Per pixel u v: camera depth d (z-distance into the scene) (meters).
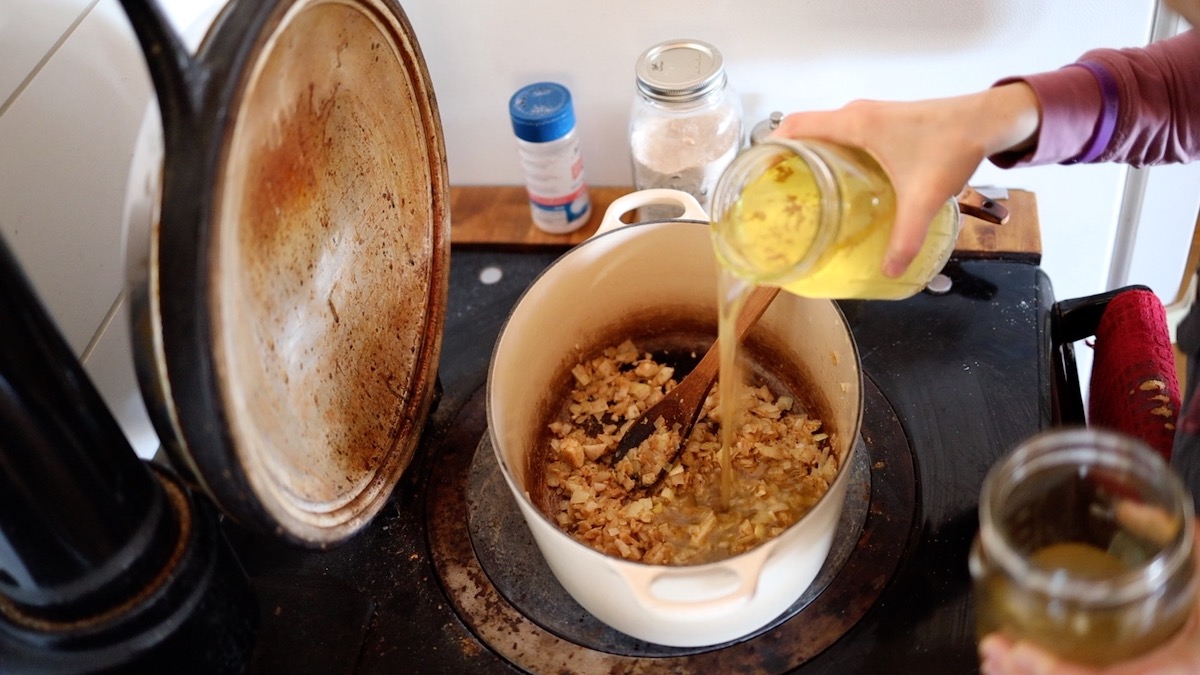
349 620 0.67
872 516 0.69
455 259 0.91
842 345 0.66
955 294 0.82
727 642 0.64
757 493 0.73
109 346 0.69
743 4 0.82
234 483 0.47
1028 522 0.48
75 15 0.64
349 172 0.62
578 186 0.88
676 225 0.74
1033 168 0.89
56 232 0.63
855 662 0.62
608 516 0.73
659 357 0.85
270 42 0.47
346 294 0.64
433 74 0.91
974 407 0.75
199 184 0.43
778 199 0.57
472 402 0.80
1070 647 0.42
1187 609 0.43
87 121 0.65
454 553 0.71
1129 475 0.44
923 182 0.54
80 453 0.48
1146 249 0.95
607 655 0.64
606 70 0.88
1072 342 0.81
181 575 0.53
